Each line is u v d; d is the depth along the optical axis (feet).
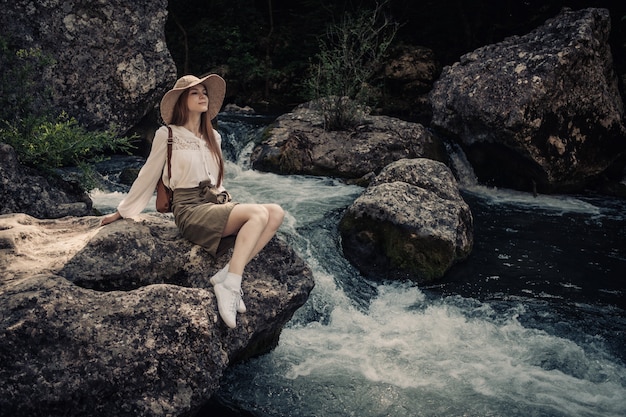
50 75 23.02
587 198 26.73
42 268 10.13
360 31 33.14
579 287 17.44
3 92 19.81
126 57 24.48
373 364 13.25
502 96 25.81
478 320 15.39
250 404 11.69
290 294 11.75
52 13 23.04
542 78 25.25
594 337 14.67
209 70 48.24
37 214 15.65
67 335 8.73
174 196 11.20
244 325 10.91
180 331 9.21
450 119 28.60
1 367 8.40
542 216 23.71
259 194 22.94
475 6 49.03
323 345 14.10
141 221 11.66
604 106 26.48
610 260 19.44
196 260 11.12
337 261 18.06
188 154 10.95
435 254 17.88
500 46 29.25
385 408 11.71
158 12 25.14
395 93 45.09
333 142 26.84
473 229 20.47
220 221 10.71
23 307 8.81
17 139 17.01
